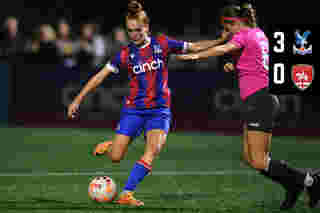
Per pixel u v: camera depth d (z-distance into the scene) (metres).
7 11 62.09
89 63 49.84
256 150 18.17
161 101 18.77
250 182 23.86
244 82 18.36
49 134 42.66
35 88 48.62
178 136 43.50
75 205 18.36
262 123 17.98
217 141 40.69
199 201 19.47
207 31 63.09
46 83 48.59
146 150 18.67
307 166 30.27
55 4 64.00
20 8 62.81
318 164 31.03
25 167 27.97
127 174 26.03
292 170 18.17
